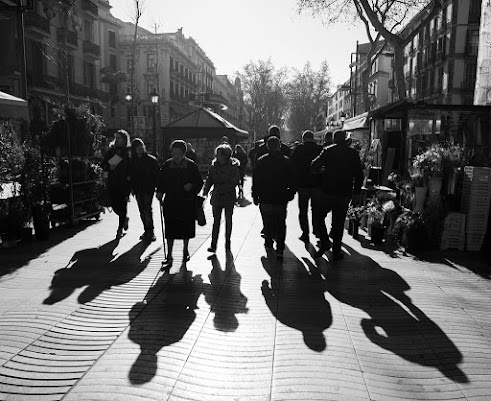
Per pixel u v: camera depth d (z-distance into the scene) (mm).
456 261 6180
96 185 9188
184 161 5844
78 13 32188
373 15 21531
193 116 20906
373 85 63844
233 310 4301
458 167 6977
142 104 49062
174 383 2951
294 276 5473
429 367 3229
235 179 6609
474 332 3848
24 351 3371
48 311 4176
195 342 3574
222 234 8141
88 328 3816
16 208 6980
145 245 7090
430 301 4598
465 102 39156
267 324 3969
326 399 2789
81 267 5734
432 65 42969
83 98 32281
